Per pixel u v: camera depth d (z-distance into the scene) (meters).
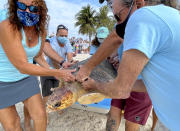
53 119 2.37
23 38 1.17
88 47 15.41
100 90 1.00
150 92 0.81
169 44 0.63
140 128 2.14
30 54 1.34
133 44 0.63
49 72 1.25
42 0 1.23
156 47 0.64
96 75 1.46
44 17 1.31
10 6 1.04
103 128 2.15
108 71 1.60
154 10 0.66
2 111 1.30
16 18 1.07
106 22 22.50
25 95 1.36
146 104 1.48
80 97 1.17
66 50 2.68
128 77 0.69
